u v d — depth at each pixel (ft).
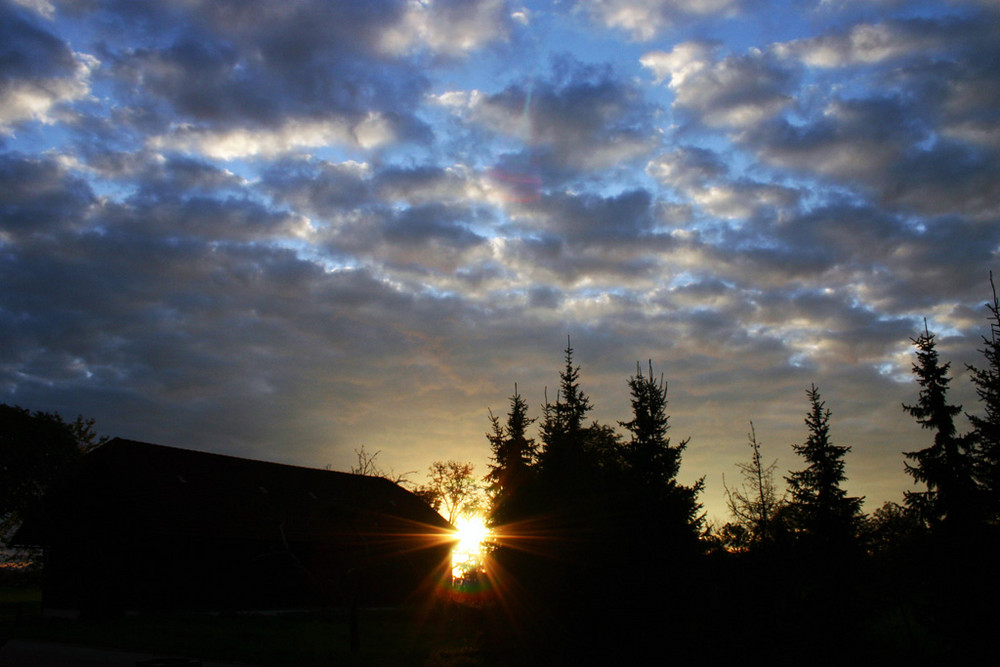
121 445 122.93
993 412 73.15
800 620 58.80
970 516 71.41
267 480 139.03
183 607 108.68
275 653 71.31
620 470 53.62
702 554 50.96
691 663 47.01
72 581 112.98
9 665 61.00
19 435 113.50
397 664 64.44
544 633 51.16
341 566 83.56
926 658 67.77
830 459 70.85
